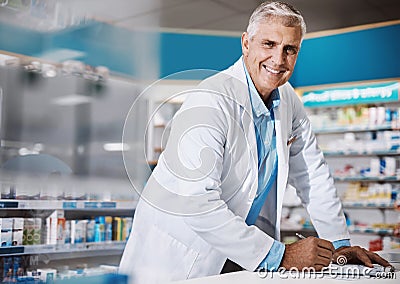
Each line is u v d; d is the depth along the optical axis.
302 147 2.18
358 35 4.84
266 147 1.91
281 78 1.75
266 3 1.73
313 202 2.16
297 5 4.46
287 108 2.01
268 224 2.04
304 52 5.06
